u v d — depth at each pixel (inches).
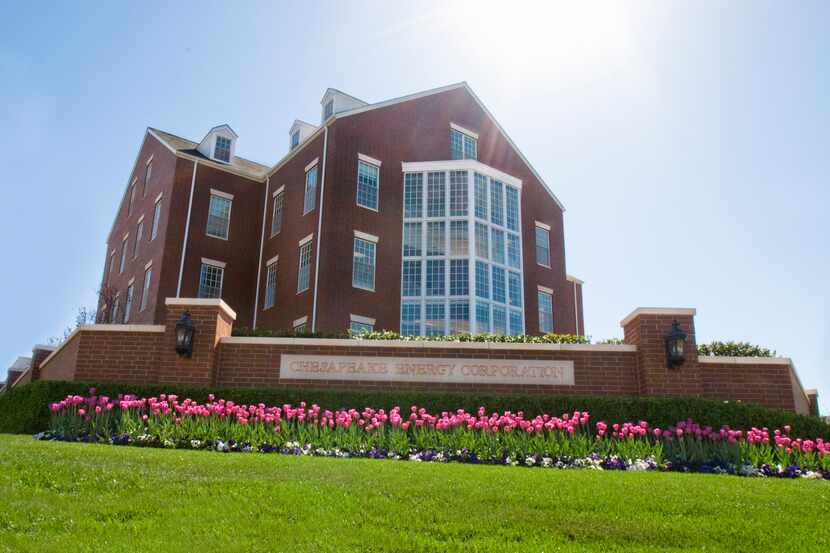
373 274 994.7
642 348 529.0
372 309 975.6
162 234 1071.0
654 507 269.7
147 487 273.9
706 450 411.5
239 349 540.4
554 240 1217.4
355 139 1031.6
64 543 213.2
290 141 1236.5
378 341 536.4
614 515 258.2
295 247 1040.8
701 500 282.4
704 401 465.1
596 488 296.8
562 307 1184.2
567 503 270.4
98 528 227.5
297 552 213.9
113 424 447.2
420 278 1016.9
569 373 532.4
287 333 662.5
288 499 261.7
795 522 259.0
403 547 221.1
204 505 254.1
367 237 997.8
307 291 971.3
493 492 282.0
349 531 232.7
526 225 1165.7
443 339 622.8
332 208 973.8
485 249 1041.5
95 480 279.4
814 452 429.1
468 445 410.9
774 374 537.3
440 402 476.4
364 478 300.2
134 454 338.6
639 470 384.8
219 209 1136.2
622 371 534.9
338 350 536.1
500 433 430.9
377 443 422.6
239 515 244.2
